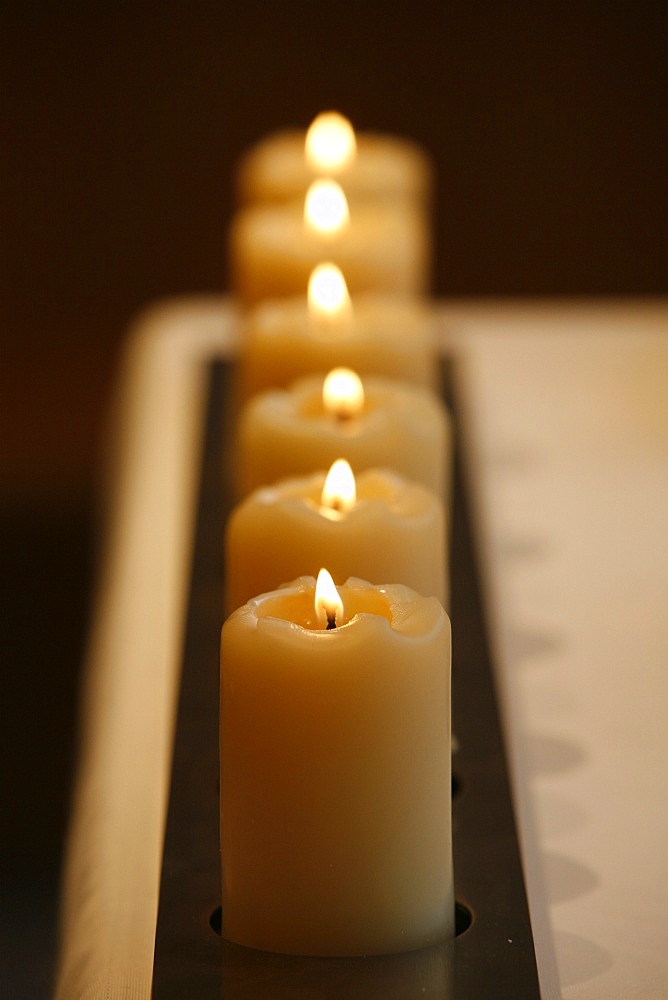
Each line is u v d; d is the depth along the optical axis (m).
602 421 1.56
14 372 3.92
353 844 0.93
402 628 0.93
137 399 1.69
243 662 0.92
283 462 1.13
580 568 1.27
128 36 3.92
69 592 3.15
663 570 1.27
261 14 3.94
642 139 3.95
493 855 0.99
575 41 3.91
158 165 3.99
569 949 0.98
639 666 1.17
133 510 1.39
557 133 3.97
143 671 1.19
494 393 1.65
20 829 2.38
